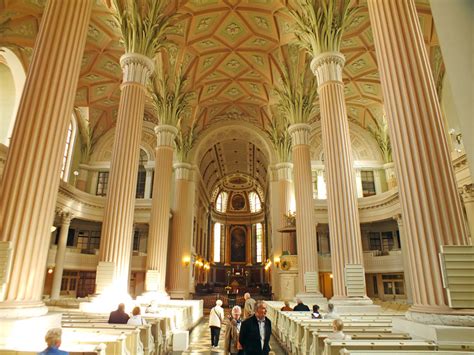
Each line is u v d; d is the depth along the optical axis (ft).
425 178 17.62
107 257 31.99
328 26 39.40
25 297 16.47
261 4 52.75
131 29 40.98
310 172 52.24
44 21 21.01
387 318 25.26
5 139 54.13
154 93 58.90
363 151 77.71
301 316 30.19
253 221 140.15
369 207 70.33
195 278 94.94
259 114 80.59
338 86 37.27
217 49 63.26
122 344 14.82
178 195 74.38
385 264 67.10
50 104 19.39
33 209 17.63
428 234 16.80
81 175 75.87
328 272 71.82
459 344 13.52
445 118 56.95
